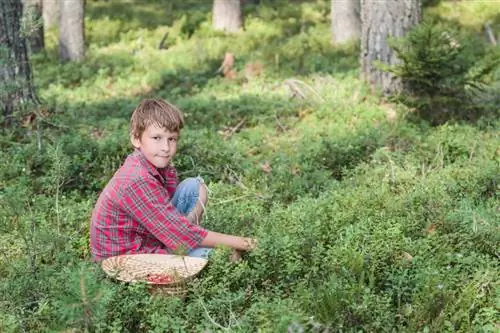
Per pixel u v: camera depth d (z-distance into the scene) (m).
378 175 6.77
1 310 4.30
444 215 5.27
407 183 6.39
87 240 5.42
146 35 19.12
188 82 12.80
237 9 19.75
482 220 5.02
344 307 4.03
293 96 10.57
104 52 17.50
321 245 4.64
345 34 16.23
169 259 4.46
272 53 14.26
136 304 4.11
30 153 7.33
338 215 5.22
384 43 9.91
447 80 8.55
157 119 4.47
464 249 4.78
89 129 9.05
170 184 4.91
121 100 11.67
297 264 4.41
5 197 5.33
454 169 6.62
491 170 6.36
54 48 18.59
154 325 3.99
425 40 8.40
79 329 3.81
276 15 21.27
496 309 4.18
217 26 19.86
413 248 4.71
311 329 3.71
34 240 5.04
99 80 13.80
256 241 4.58
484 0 15.05
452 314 4.06
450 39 8.78
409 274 4.48
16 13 8.60
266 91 11.30
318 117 9.45
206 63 14.46
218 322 4.12
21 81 8.25
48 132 8.31
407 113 8.81
